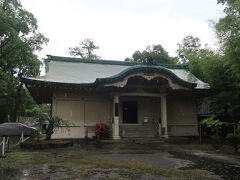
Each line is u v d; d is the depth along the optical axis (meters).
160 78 19.84
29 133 12.85
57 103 20.39
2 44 27.64
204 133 23.52
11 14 26.50
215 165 9.85
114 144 17.48
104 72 24.33
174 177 7.82
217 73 21.20
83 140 19.25
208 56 22.19
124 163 10.17
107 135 20.02
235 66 15.80
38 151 14.13
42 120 17.72
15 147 16.11
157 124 21.78
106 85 18.52
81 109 20.88
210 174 8.26
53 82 18.88
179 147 16.16
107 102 21.64
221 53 19.66
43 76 20.97
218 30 16.94
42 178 7.70
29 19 28.08
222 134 21.42
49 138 17.73
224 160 11.05
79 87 19.59
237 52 15.34
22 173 8.41
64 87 19.31
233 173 8.42
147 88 20.98
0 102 31.53
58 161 10.73
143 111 23.34
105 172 8.52
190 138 21.14
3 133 12.20
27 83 18.48
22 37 28.55
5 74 29.17
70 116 20.48
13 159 11.32
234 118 20.34
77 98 20.94
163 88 21.00
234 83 18.17
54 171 8.70
